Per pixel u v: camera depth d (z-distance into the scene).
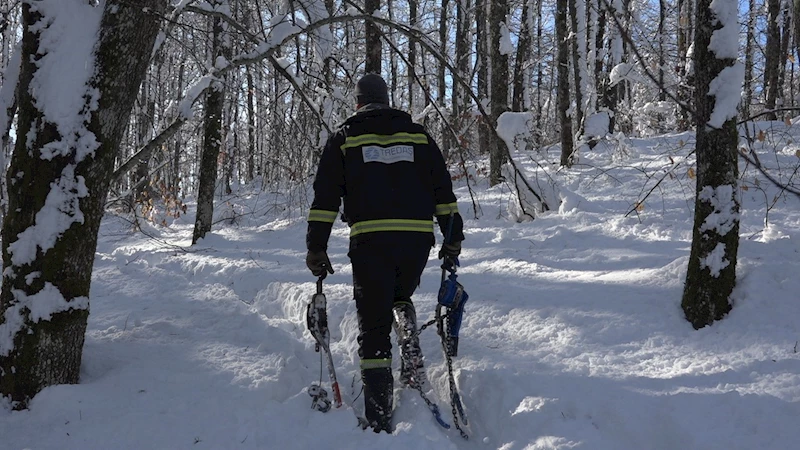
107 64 2.80
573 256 5.12
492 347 3.43
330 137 3.00
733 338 3.16
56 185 2.79
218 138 8.67
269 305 5.00
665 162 9.02
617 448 2.40
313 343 3.80
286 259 6.21
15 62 3.00
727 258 3.33
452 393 2.80
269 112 7.15
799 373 2.74
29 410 2.75
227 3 6.80
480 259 5.34
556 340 3.41
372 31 8.02
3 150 2.96
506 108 9.95
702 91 3.36
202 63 5.24
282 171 9.61
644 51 9.52
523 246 5.70
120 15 2.80
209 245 7.87
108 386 2.96
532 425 2.59
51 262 2.80
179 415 2.74
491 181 9.79
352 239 2.90
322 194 2.88
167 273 5.64
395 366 3.43
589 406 2.64
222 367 3.28
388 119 2.96
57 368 2.87
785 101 16.06
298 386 3.21
